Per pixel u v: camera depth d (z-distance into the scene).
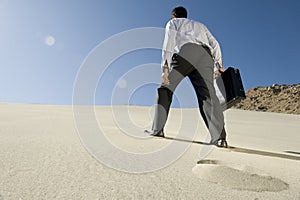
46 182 0.92
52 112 5.43
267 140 3.10
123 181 0.98
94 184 0.93
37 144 1.56
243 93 2.06
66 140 1.76
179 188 0.94
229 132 4.12
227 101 2.07
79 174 1.03
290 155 1.83
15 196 0.79
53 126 2.66
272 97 39.00
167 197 0.85
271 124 7.26
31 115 4.18
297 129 5.92
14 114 4.26
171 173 1.12
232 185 0.97
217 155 1.61
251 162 1.44
